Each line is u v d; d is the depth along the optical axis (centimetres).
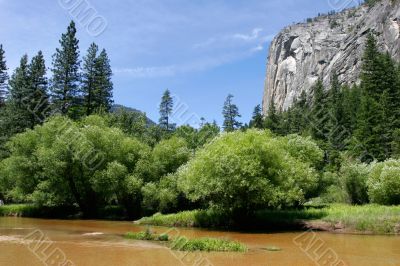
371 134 7162
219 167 3123
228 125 9819
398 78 8669
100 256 1920
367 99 7669
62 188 4784
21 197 4975
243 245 2217
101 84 7281
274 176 3316
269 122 10256
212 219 3488
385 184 3972
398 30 15350
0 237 2608
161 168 4750
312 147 5250
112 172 4525
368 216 3056
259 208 3519
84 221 4203
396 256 1980
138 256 1941
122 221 4259
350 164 5266
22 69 6756
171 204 4506
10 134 6450
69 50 6762
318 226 3123
